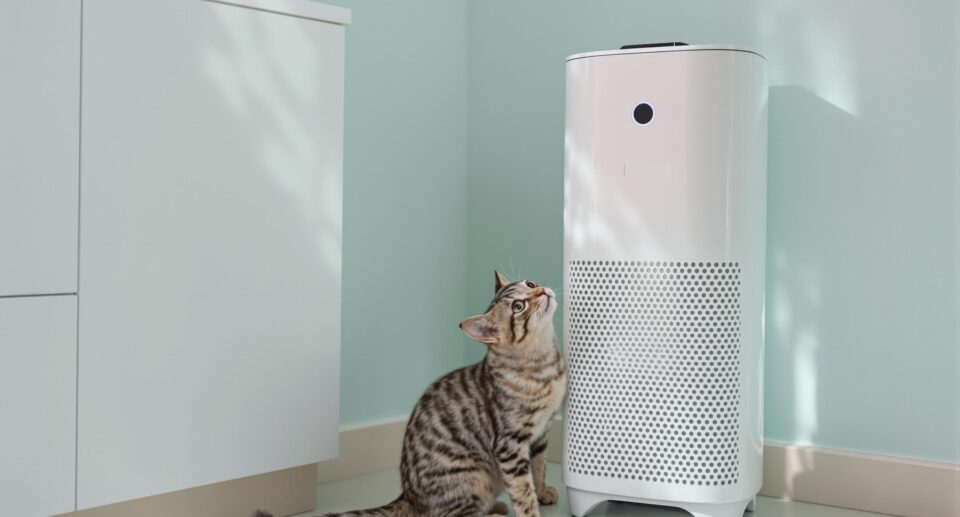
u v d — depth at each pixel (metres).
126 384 1.62
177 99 1.67
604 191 1.93
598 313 1.94
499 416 1.82
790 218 2.16
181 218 1.68
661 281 1.88
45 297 1.51
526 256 2.58
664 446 1.88
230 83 1.75
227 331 1.76
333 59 1.93
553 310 1.83
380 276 2.44
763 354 1.98
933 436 2.00
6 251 1.46
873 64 2.05
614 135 1.92
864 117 2.06
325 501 2.11
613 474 1.93
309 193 1.89
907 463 2.01
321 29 1.91
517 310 1.79
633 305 1.90
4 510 1.48
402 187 2.49
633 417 1.90
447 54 2.62
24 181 1.48
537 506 1.83
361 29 2.36
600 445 1.94
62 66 1.52
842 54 2.09
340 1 2.31
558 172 2.51
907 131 2.02
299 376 1.88
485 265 2.66
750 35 2.21
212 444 1.74
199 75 1.70
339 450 2.13
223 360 1.75
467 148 2.69
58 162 1.52
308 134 1.89
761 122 1.94
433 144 2.58
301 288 1.88
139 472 1.64
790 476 2.14
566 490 2.08
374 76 2.40
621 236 1.91
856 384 2.09
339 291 1.96
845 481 2.07
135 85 1.61
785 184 2.16
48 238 1.51
